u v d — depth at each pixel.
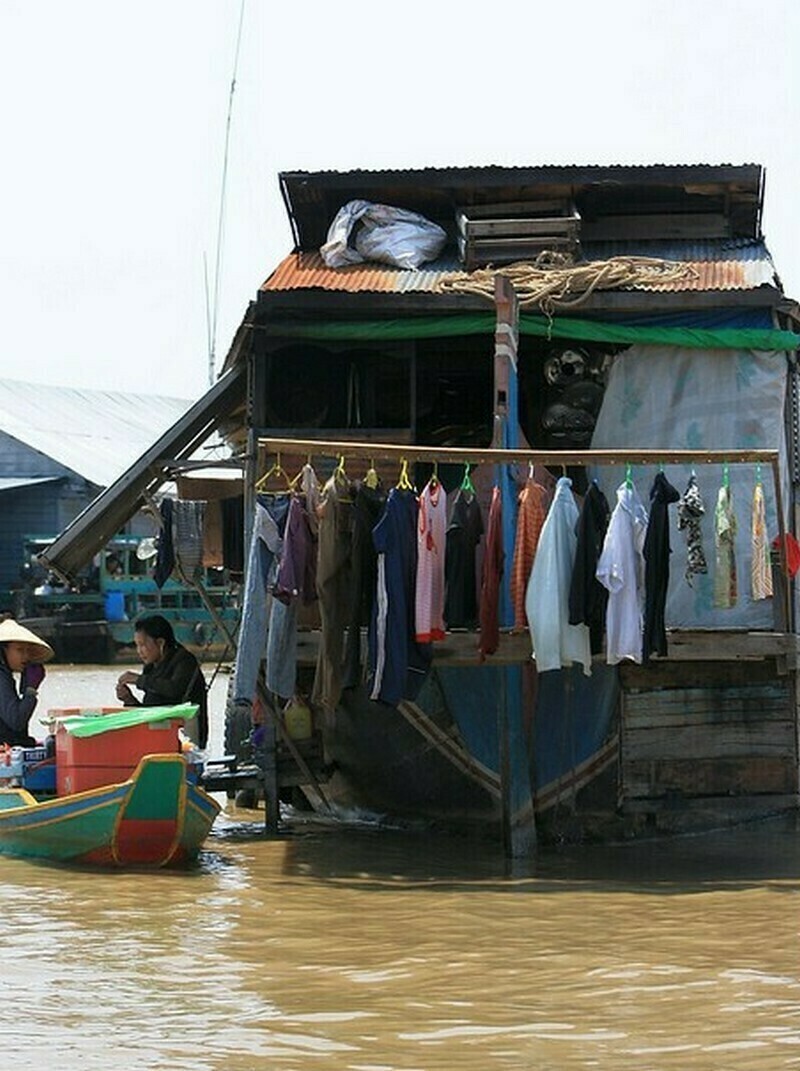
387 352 16.02
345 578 12.92
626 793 14.70
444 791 15.11
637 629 12.78
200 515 18.61
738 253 17.06
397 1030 7.98
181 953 9.88
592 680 14.64
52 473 51.62
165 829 13.06
